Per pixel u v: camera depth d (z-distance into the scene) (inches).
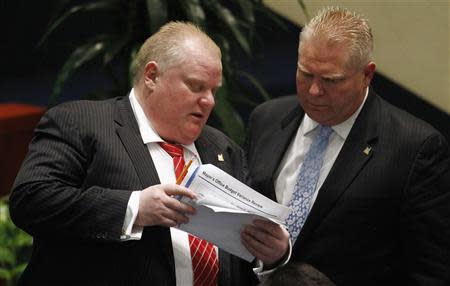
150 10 422.3
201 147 296.8
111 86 657.6
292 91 557.9
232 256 293.3
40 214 262.1
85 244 270.5
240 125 425.1
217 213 260.8
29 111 567.8
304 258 309.0
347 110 306.7
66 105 286.0
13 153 554.9
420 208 302.5
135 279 267.9
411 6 483.5
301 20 519.5
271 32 600.1
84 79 686.5
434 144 307.3
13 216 268.1
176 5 443.8
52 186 263.9
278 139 330.6
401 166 305.0
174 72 273.0
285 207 266.8
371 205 304.0
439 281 302.0
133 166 275.1
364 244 305.9
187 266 275.1
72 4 704.4
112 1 451.2
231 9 510.0
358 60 294.5
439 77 485.4
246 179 305.4
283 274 237.6
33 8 753.6
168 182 277.1
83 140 276.4
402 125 311.9
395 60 494.9
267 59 596.7
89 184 273.6
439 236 303.3
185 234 279.4
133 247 269.6
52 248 273.6
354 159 309.3
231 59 473.7
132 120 283.9
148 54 280.5
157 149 282.4
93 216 259.3
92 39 454.0
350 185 306.7
